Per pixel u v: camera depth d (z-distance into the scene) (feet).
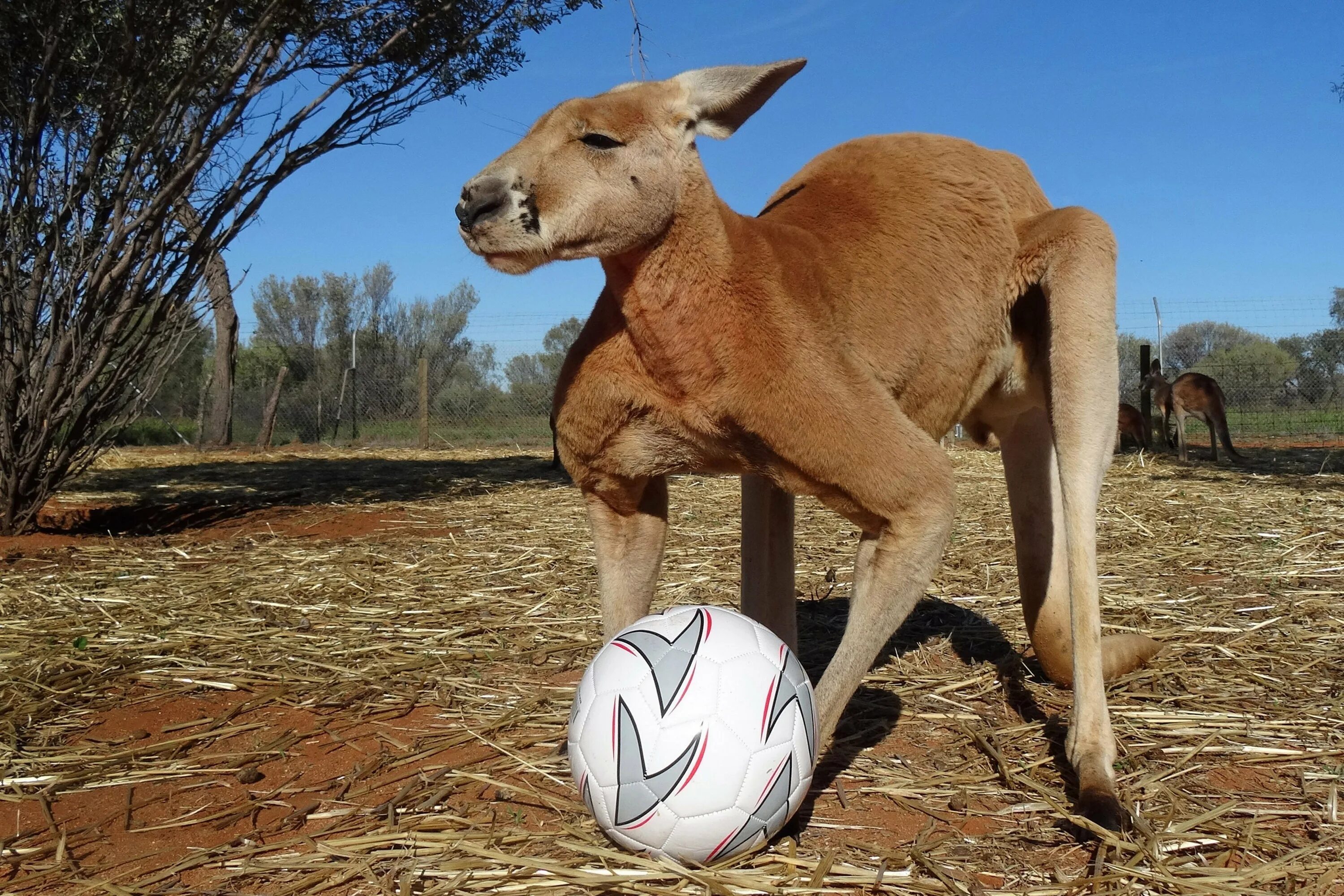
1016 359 11.69
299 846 8.69
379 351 85.46
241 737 11.55
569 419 9.60
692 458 9.65
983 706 12.25
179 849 8.77
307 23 25.45
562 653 14.73
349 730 11.69
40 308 25.46
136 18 24.00
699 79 9.29
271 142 26.84
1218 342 89.30
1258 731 11.25
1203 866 8.29
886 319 10.12
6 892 8.11
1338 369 68.03
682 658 8.12
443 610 17.21
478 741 11.19
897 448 8.95
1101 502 29.53
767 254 9.11
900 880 7.97
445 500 33.30
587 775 8.16
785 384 8.81
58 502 32.65
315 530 26.81
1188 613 16.37
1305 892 7.87
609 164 8.70
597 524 10.14
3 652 14.66
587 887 7.88
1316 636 14.97
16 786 10.18
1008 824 9.12
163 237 25.93
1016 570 19.79
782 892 7.75
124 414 32.53
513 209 8.68
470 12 28.53
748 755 7.88
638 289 8.91
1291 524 24.84
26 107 24.73
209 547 23.75
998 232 11.16
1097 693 9.76
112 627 16.06
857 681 9.17
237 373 90.94
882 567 9.14
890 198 10.78
